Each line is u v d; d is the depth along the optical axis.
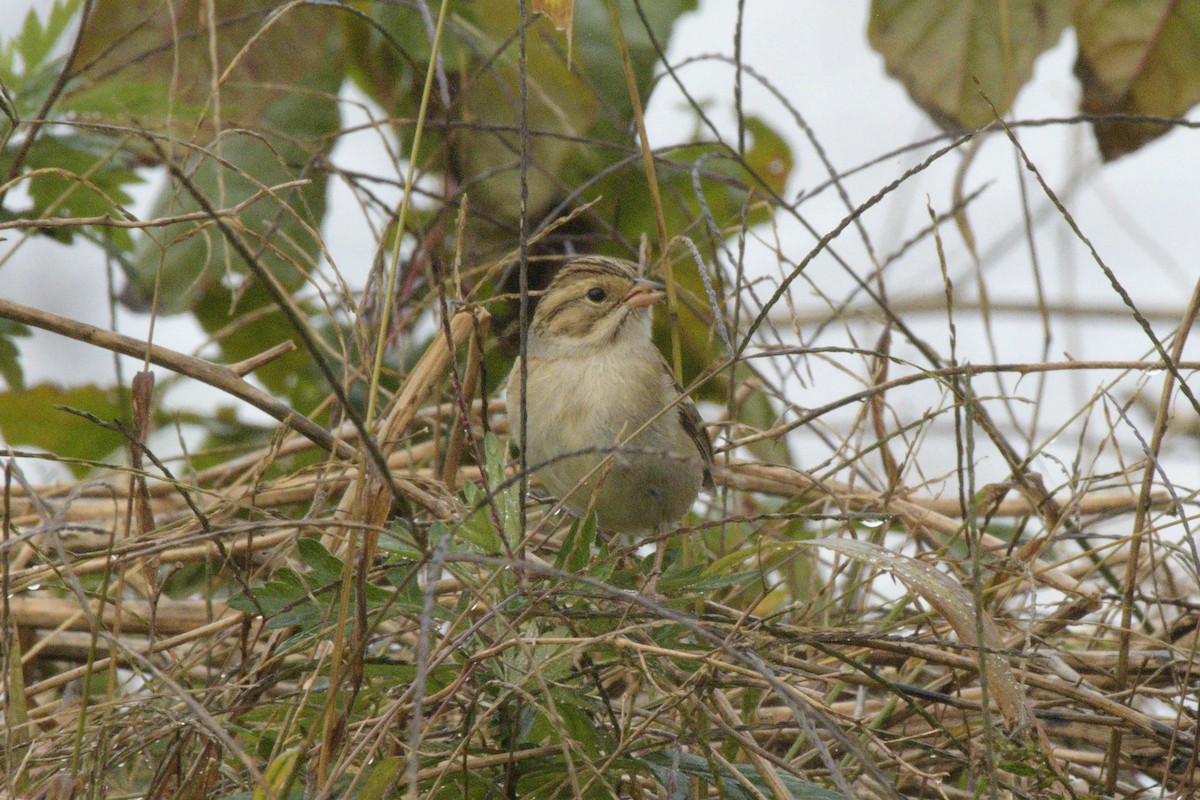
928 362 11.41
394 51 12.77
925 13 11.80
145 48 12.20
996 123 7.42
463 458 11.48
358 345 8.61
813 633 7.68
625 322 10.32
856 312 12.58
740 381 12.40
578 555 7.42
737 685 7.24
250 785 7.22
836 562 8.80
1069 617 8.73
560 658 7.19
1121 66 12.15
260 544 9.30
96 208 10.92
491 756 7.03
